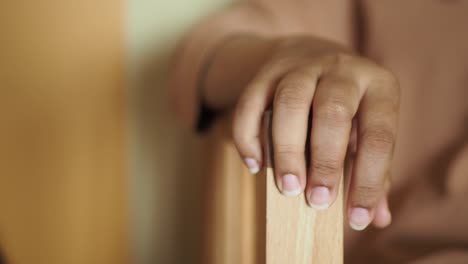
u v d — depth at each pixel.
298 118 0.49
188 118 0.81
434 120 0.87
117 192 1.25
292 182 0.47
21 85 1.14
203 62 0.79
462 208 0.75
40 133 1.17
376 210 0.51
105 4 1.17
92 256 1.25
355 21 0.99
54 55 1.15
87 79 1.18
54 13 1.13
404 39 0.92
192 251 1.32
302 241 0.48
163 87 1.24
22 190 1.17
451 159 0.79
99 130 1.21
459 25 0.88
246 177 0.55
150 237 1.30
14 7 1.11
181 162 1.28
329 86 0.50
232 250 0.58
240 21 0.88
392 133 0.49
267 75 0.54
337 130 0.48
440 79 0.88
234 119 0.52
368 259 0.79
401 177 0.87
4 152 1.15
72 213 1.21
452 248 0.73
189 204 1.30
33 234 1.19
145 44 1.21
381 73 0.52
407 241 0.78
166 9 1.21
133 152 1.25
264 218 0.50
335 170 0.48
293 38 0.62
